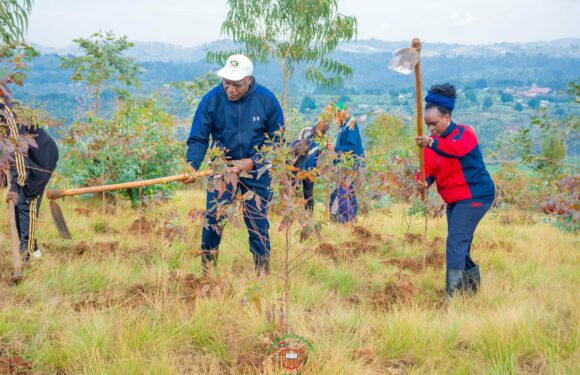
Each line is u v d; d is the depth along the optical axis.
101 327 3.95
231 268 5.79
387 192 7.41
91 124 9.05
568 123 7.05
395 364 3.95
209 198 5.39
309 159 7.44
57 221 5.20
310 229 3.77
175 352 3.91
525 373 3.77
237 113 5.34
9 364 3.57
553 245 7.77
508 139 11.06
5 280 5.02
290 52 14.65
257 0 14.52
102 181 8.66
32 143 4.39
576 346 4.02
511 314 4.37
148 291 4.93
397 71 4.63
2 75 4.27
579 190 5.66
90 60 12.32
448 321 4.41
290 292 5.00
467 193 5.18
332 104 6.99
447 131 5.11
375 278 5.70
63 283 5.03
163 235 6.50
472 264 5.40
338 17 14.39
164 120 10.05
